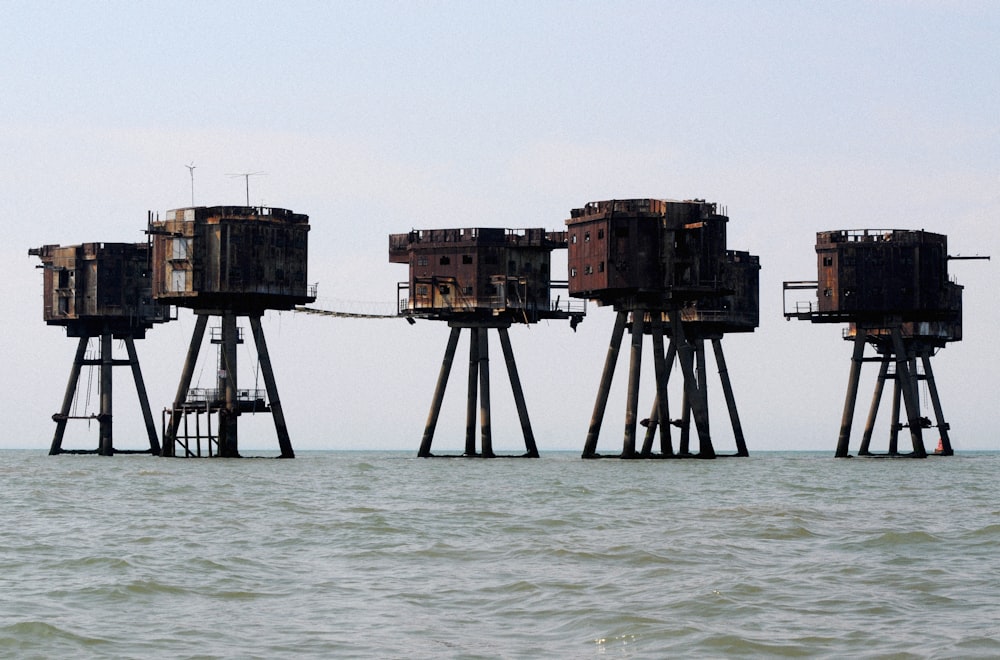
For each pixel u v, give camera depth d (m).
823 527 93.50
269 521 97.56
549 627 57.28
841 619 58.62
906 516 102.56
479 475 174.62
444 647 53.59
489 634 55.97
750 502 118.50
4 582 67.88
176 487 141.38
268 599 63.72
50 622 57.69
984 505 114.75
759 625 57.44
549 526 94.31
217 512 106.00
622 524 95.50
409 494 131.25
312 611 60.78
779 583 67.75
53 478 160.38
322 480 159.00
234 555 78.00
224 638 55.12
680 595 64.12
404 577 70.12
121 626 57.44
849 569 72.38
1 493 128.62
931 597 63.88
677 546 81.50
